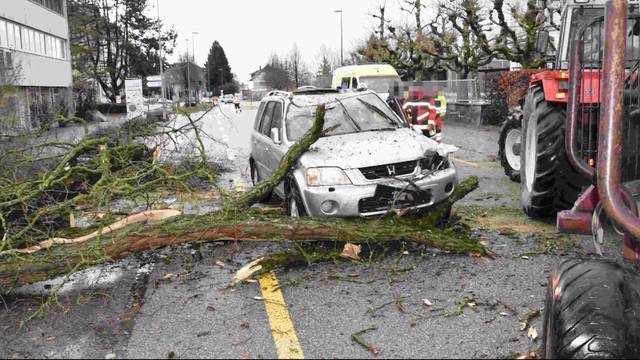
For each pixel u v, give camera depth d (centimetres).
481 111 2361
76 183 686
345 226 567
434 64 3105
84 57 6334
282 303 485
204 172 612
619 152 235
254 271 544
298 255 566
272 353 397
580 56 342
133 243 534
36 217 536
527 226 703
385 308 468
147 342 420
